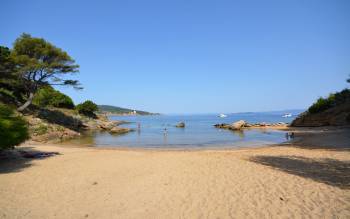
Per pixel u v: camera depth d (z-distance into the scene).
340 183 8.07
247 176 9.12
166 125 69.75
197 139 30.52
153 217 5.70
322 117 45.28
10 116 13.18
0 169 10.92
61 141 27.97
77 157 14.32
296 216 5.53
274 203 6.33
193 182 8.45
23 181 8.85
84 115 51.25
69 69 33.22
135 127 59.38
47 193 7.48
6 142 11.95
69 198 7.02
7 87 37.97
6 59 29.81
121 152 16.92
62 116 40.59
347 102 44.03
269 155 14.59
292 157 13.73
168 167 10.98
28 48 31.64
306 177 8.93
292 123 52.16
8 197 7.11
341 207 5.95
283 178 8.77
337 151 15.61
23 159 13.52
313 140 23.64
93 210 6.14
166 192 7.44
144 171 10.34
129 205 6.45
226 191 7.40
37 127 28.45
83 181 8.84
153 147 22.64
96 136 34.91
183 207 6.24
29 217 5.71
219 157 13.62
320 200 6.45
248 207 6.12
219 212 5.88
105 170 10.66
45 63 30.80
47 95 47.81
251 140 28.70
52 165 11.83
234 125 51.88
